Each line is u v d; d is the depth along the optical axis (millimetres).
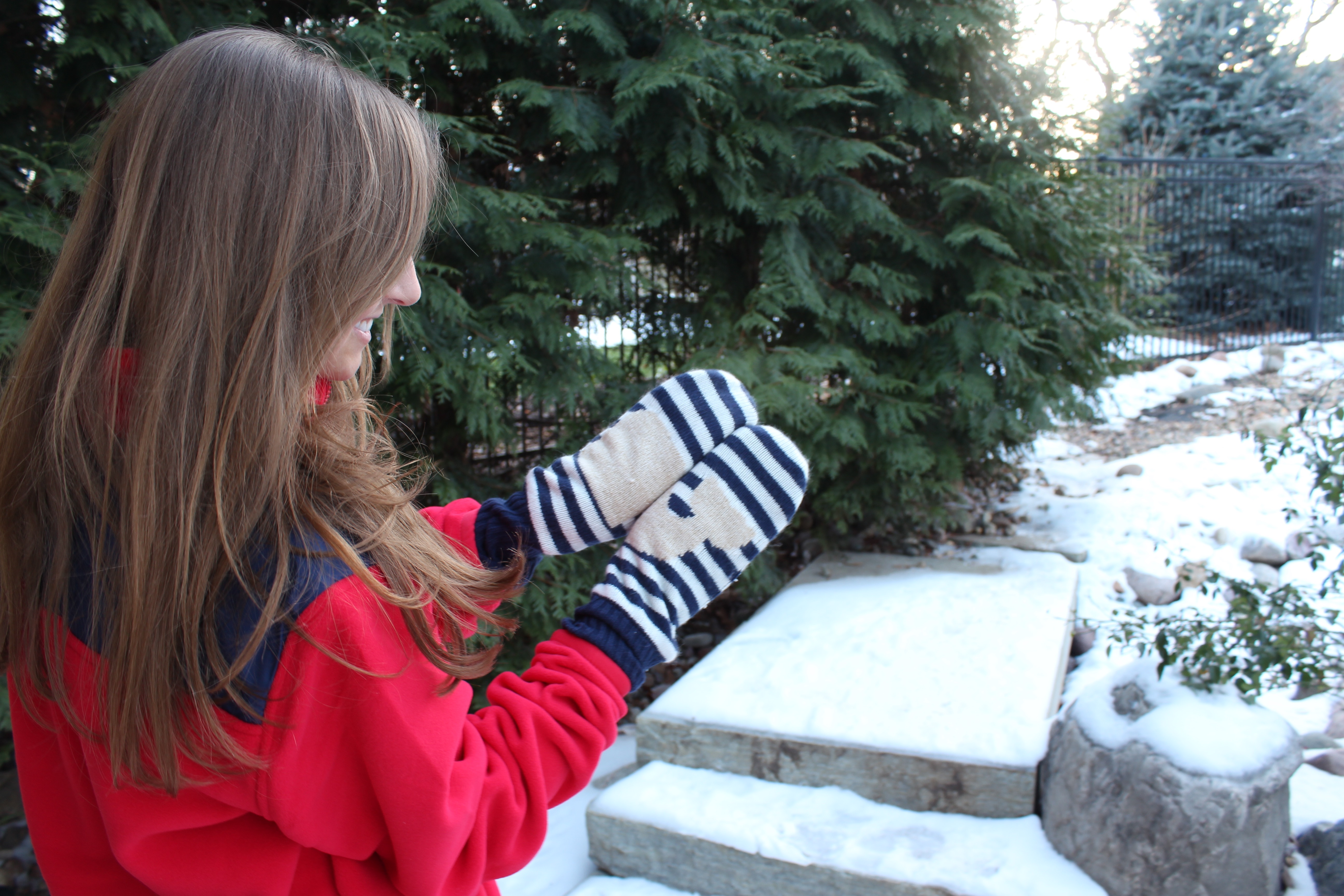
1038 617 3295
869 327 3971
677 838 2385
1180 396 6418
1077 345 4266
